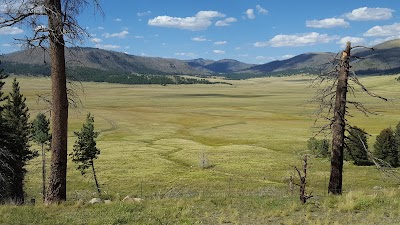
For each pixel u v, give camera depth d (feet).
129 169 186.91
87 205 49.39
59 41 44.29
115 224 40.42
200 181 156.15
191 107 621.72
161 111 549.95
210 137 325.42
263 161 206.59
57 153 47.88
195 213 46.65
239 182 153.28
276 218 44.50
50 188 48.70
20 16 41.42
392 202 49.88
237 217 44.37
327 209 48.55
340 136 60.85
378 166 64.54
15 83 136.77
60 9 43.01
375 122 386.93
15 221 40.34
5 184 102.22
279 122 421.18
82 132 152.56
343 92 59.72
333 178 61.36
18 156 113.80
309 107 597.11
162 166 195.11
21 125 135.64
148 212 46.03
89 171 181.06
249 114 510.99
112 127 385.70
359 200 50.70
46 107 48.06
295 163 198.08
